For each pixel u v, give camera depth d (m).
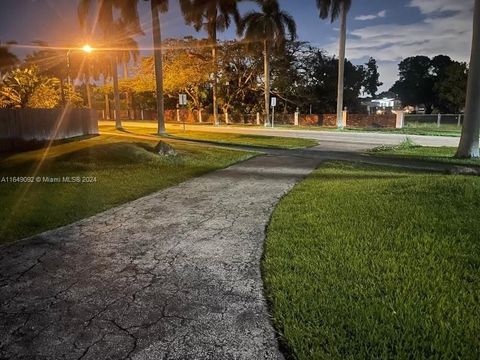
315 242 4.20
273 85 38.88
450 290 2.95
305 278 3.28
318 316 2.66
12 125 14.52
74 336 2.58
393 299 2.84
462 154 12.59
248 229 4.95
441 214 4.96
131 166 10.26
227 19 33.31
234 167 10.73
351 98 44.56
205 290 3.22
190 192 7.43
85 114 21.64
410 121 31.02
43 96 24.14
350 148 15.95
